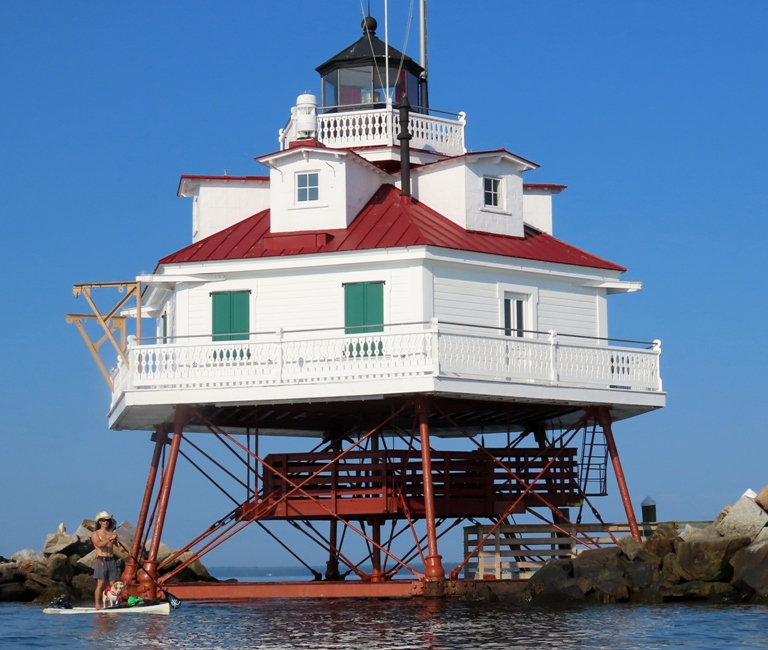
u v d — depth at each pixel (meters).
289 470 35.41
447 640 23.38
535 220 41.00
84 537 48.38
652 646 22.22
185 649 23.05
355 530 33.94
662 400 35.34
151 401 32.91
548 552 35.69
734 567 30.91
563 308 36.62
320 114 39.75
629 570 31.62
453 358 31.45
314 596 32.91
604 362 34.41
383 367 31.52
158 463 36.84
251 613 30.52
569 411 36.56
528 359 32.81
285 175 36.00
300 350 32.25
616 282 37.16
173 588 33.75
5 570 42.97
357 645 22.89
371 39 41.66
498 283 35.34
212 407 35.16
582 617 27.19
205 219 38.78
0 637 25.55
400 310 34.03
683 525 36.09
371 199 37.53
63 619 29.92
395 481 35.03
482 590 32.31
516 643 22.75
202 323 35.41
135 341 33.38
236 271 35.00
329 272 34.66
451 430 42.34
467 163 36.41
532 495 36.69
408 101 38.31
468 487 36.09
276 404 33.38
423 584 31.97
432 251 33.84
